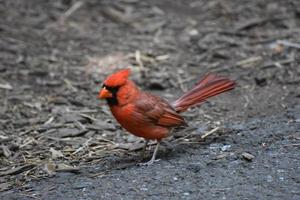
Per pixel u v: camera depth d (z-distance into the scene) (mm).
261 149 9570
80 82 13898
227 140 10125
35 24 17000
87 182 8945
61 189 8836
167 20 17359
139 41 16172
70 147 10594
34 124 11656
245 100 12461
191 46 15680
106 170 9414
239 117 11602
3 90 13336
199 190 8328
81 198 8414
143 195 8312
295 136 9953
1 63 14625
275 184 8344
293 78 13164
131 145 10438
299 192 8086
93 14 17797
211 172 8852
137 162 9656
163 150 10016
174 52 15414
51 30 16750
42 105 12625
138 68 14523
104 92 9023
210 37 15984
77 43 16078
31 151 10484
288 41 15094
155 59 15023
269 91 12742
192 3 18578
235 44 15438
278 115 11250
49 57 15195
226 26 16672
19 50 15383
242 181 8500
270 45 15125
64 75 14242
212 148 9836
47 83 13758
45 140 10914
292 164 8914
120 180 8875
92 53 15516
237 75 13797
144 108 9148
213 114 11938
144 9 18078
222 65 14461
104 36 16516
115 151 10320
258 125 10672
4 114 12094
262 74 13594
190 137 10539
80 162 9953
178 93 13234
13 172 9625
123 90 9023
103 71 14477
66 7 18109
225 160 9234
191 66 14602
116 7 18109
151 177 8867
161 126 9430
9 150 10484
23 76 14117
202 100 9961
